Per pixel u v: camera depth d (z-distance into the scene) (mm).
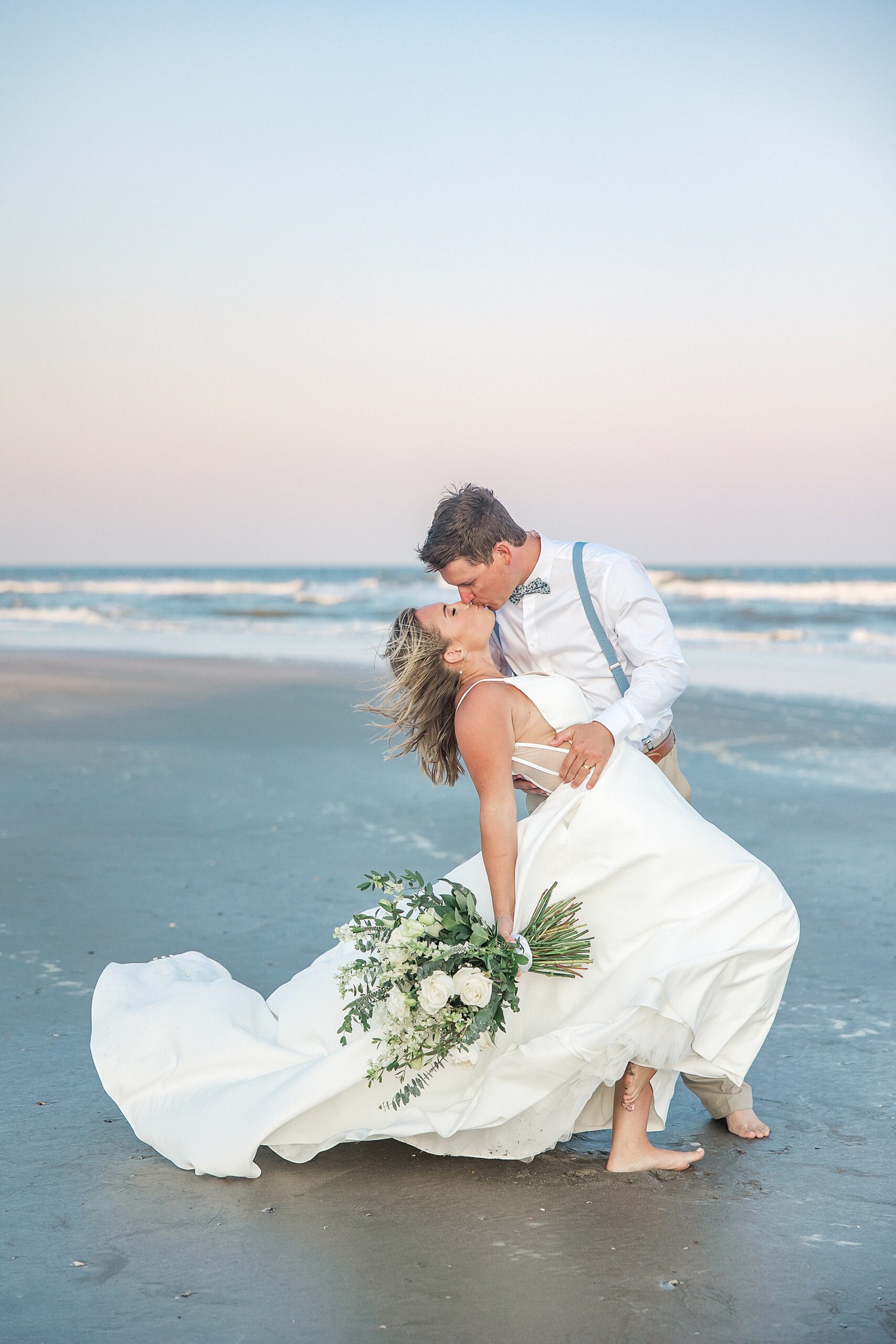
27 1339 2184
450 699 3209
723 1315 2281
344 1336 2199
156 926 5012
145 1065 3064
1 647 24062
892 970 4543
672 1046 2826
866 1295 2361
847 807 7789
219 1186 2867
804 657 20250
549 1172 2977
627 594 3508
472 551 3422
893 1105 3369
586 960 2938
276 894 5570
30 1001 4098
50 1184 2861
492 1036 2834
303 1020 3078
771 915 2977
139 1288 2381
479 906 3068
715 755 9977
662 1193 2836
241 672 17656
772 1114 3326
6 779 8578
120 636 28516
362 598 45625
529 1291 2371
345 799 8102
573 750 3043
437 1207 2760
